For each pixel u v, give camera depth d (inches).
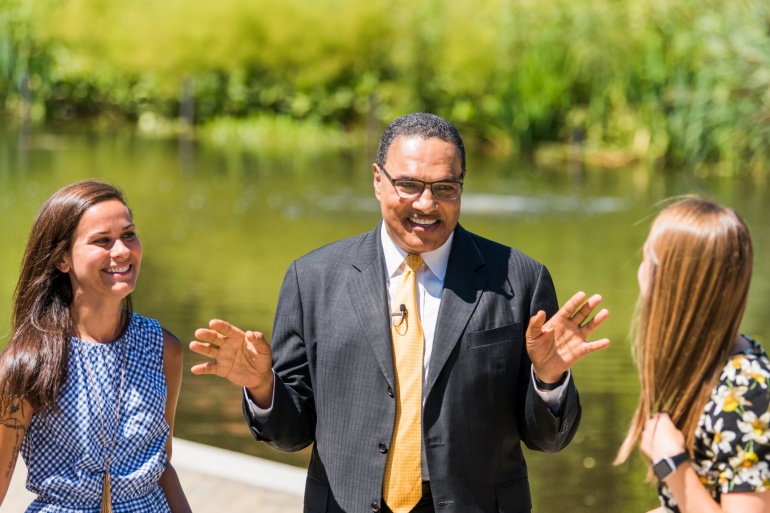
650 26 778.8
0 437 92.0
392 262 102.4
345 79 1022.4
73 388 94.1
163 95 1043.3
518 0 869.8
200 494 164.7
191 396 234.7
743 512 77.0
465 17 917.2
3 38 1011.3
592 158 796.0
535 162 786.8
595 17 806.5
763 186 642.2
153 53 1018.7
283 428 101.5
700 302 78.6
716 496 79.6
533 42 855.1
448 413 97.3
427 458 97.0
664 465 79.4
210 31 1016.2
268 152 842.2
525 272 102.9
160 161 746.8
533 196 600.1
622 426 221.0
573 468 198.2
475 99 928.9
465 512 97.4
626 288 363.9
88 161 724.7
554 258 418.9
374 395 98.7
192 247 431.2
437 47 948.6
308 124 1003.3
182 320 307.6
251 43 1021.8
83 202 95.4
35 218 97.3
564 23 836.6
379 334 99.3
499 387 99.0
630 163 771.4
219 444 205.8
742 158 688.4
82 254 94.9
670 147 754.8
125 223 96.5
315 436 103.3
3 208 507.8
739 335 82.2
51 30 1024.2
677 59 759.1
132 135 949.8
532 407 97.3
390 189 98.5
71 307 96.9
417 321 100.2
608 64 805.2
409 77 965.8
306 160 784.9
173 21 1023.0
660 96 765.9
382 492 97.7
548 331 94.6
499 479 100.2
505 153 848.9
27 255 96.6
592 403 235.8
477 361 98.4
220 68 1032.8
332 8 1021.8
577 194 609.9
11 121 989.2
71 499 93.3
